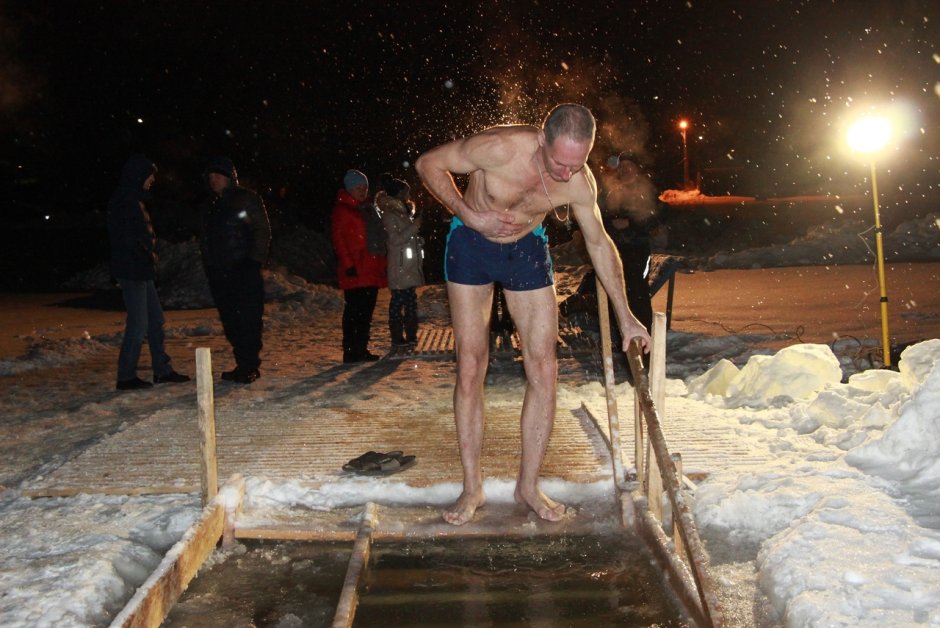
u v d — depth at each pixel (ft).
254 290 25.84
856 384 18.60
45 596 10.82
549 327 13.48
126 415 22.31
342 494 14.82
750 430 17.76
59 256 70.54
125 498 14.94
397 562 12.59
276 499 14.70
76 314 44.78
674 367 26.55
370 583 11.97
